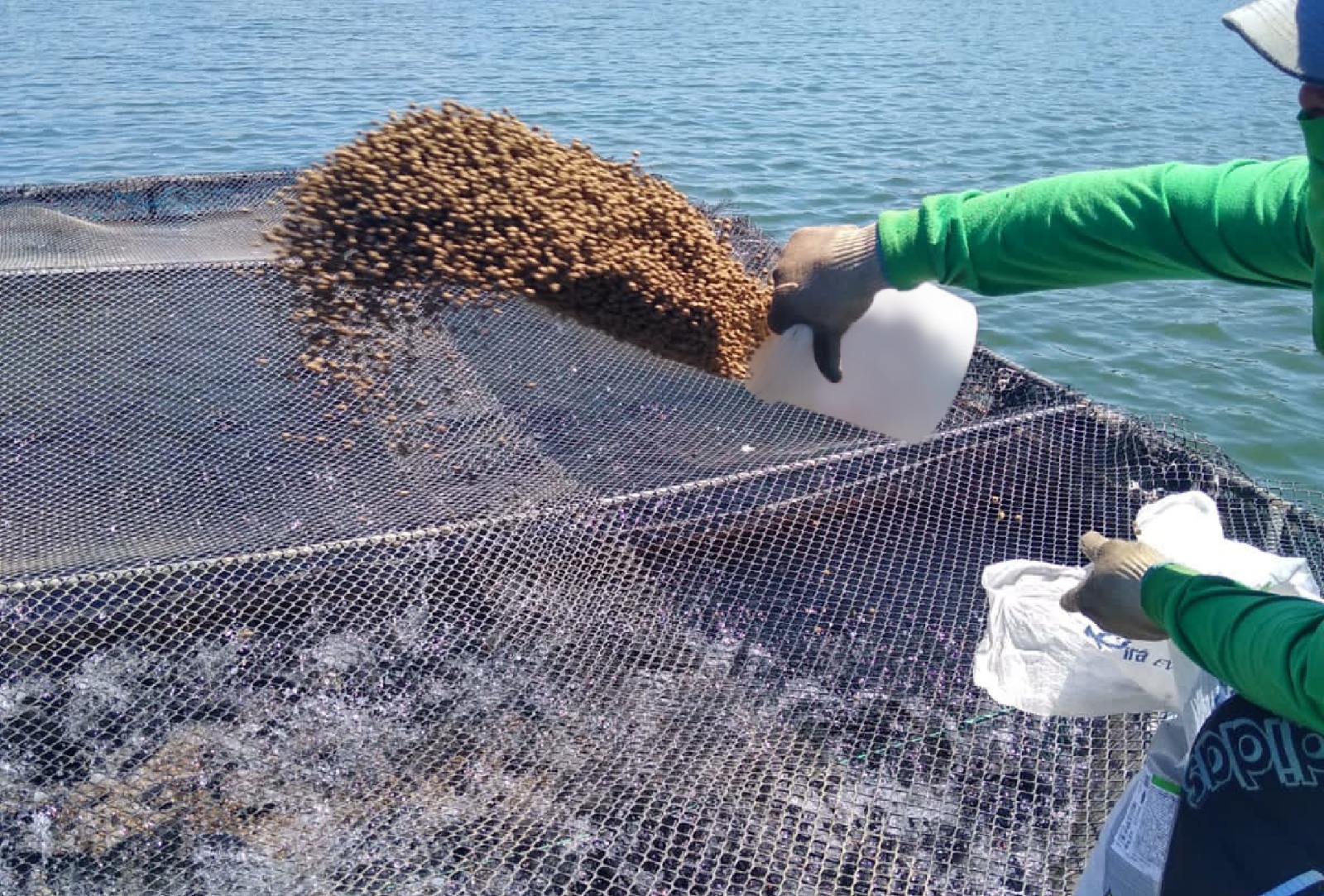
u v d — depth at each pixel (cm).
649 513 346
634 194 245
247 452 379
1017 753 281
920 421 258
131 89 1545
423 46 2061
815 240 217
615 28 2472
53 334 425
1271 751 190
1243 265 183
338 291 255
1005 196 197
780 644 314
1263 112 1634
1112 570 214
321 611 312
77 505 355
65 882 250
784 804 269
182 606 307
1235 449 611
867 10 3291
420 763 279
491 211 238
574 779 275
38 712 284
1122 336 762
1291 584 249
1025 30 2870
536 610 320
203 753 279
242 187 621
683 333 241
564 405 409
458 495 358
